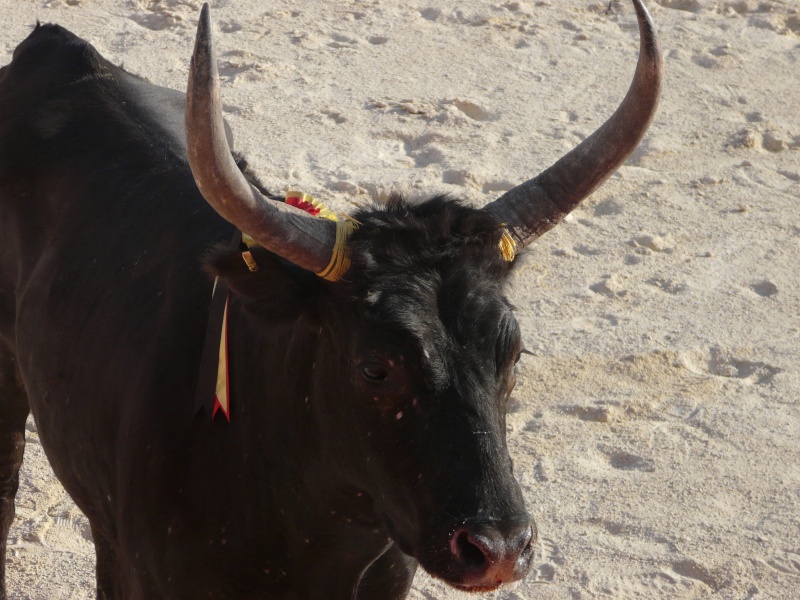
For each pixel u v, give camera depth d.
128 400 8.11
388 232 6.80
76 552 11.34
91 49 10.55
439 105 21.14
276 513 7.65
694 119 21.52
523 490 12.37
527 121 20.86
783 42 24.69
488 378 6.60
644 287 16.44
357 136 19.94
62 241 9.34
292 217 6.76
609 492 12.38
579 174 7.71
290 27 24.11
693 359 14.90
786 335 15.45
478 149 19.67
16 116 9.97
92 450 8.58
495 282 6.85
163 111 10.37
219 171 6.27
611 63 23.31
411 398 6.57
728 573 11.22
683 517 12.01
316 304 7.05
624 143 7.60
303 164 18.89
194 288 8.20
